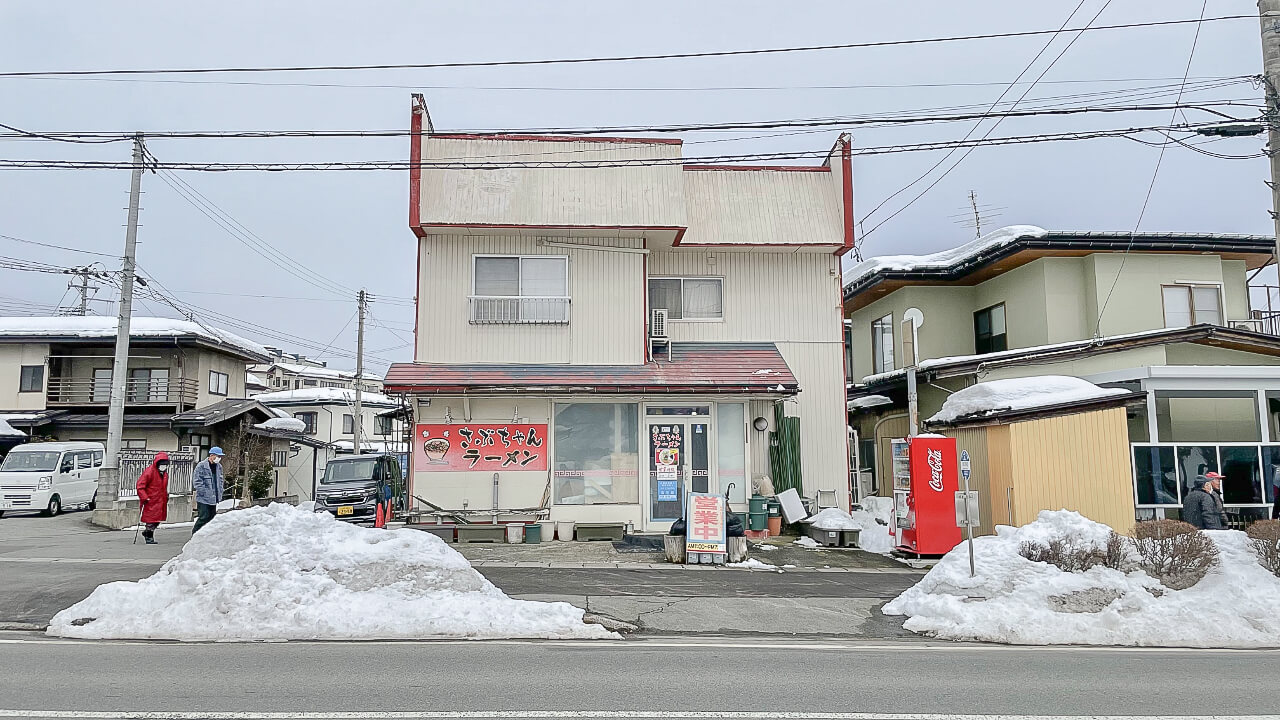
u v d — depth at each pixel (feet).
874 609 35.32
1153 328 68.13
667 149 61.36
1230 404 61.77
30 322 116.26
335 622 29.07
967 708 20.63
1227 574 34.30
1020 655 27.53
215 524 34.06
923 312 78.59
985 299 77.66
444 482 55.93
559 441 57.06
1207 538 35.78
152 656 25.46
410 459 56.03
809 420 62.95
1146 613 31.55
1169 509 50.55
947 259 79.10
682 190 59.98
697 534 45.73
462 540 53.06
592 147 60.80
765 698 21.35
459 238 59.57
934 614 32.78
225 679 22.58
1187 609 31.60
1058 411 48.11
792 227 63.41
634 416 57.77
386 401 166.71
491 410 56.70
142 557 45.16
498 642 28.45
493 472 56.29
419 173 58.13
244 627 28.86
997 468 48.73
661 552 49.37
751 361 60.18
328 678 22.77
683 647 28.12
